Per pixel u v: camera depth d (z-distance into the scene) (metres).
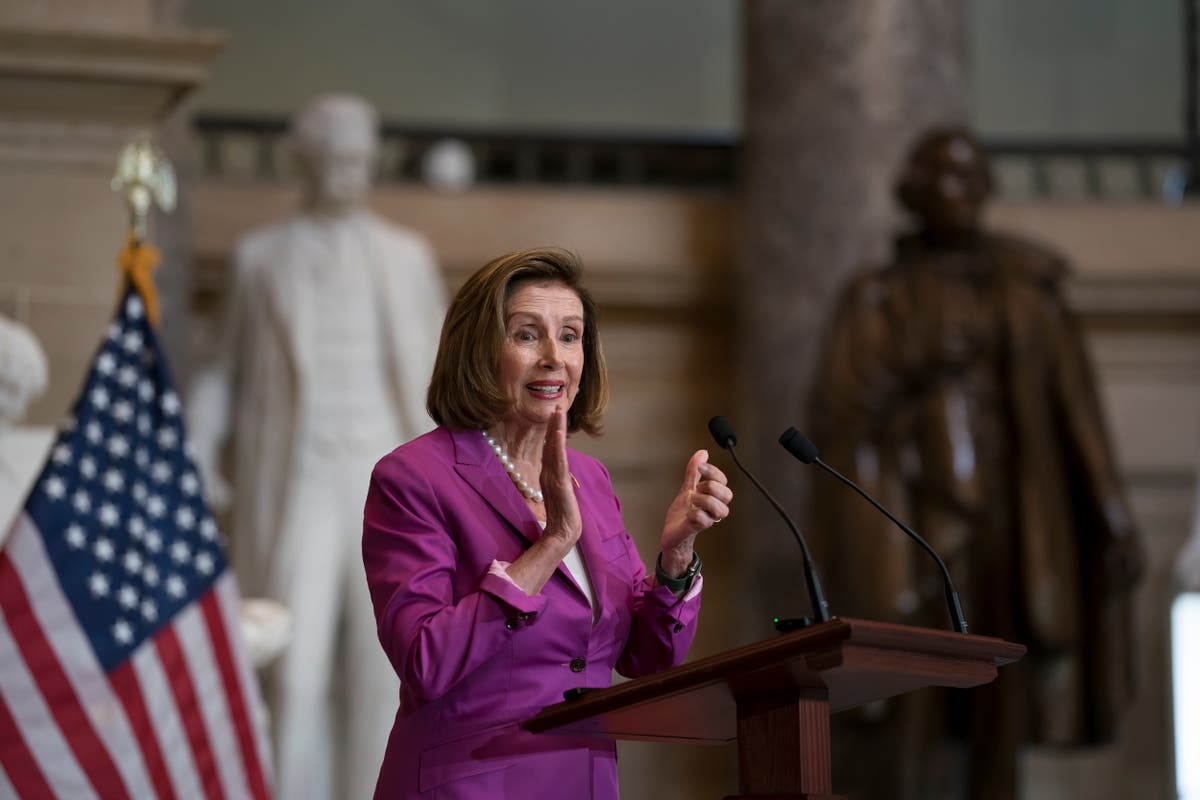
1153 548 39.34
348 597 26.73
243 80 49.56
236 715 18.36
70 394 23.03
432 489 10.30
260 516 26.84
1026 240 29.64
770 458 34.31
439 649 9.73
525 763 10.01
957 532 27.86
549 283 10.70
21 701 17.36
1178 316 40.00
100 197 23.56
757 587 33.91
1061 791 37.72
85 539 17.95
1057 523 28.19
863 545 27.50
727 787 37.06
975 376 28.44
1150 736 38.31
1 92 23.27
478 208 39.66
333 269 27.81
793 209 35.22
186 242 28.42
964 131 29.77
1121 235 40.22
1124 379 39.84
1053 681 28.23
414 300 28.08
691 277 39.16
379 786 10.24
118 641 17.83
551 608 10.20
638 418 38.91
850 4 35.50
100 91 23.50
